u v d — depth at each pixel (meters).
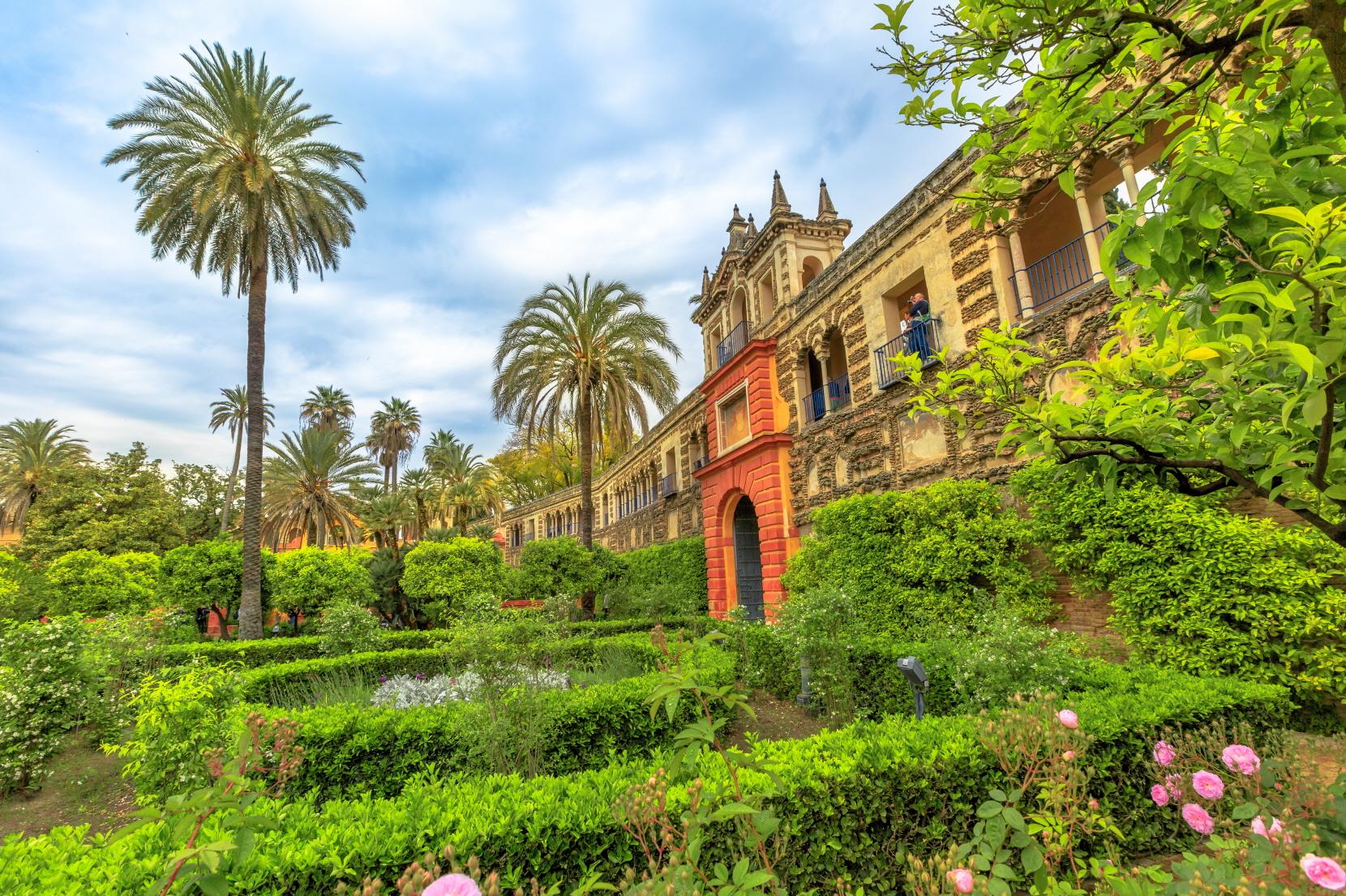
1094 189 10.55
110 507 34.03
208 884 1.95
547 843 3.16
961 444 11.30
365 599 20.78
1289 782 2.74
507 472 60.25
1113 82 7.25
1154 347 2.68
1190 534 7.00
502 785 3.78
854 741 4.11
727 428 21.42
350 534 38.12
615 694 6.52
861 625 9.13
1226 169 1.73
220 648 13.05
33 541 31.81
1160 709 4.43
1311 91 2.20
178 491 40.62
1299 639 6.17
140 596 20.97
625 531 36.06
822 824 3.56
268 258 19.08
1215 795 2.44
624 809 2.73
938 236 12.18
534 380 20.69
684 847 2.33
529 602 20.53
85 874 2.52
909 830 3.70
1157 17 2.29
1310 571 6.14
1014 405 3.19
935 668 6.96
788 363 18.09
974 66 2.74
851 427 14.66
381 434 53.28
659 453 30.73
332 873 2.81
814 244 19.16
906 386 12.81
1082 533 8.38
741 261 21.84
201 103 16.98
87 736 8.71
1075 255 11.38
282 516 35.00
